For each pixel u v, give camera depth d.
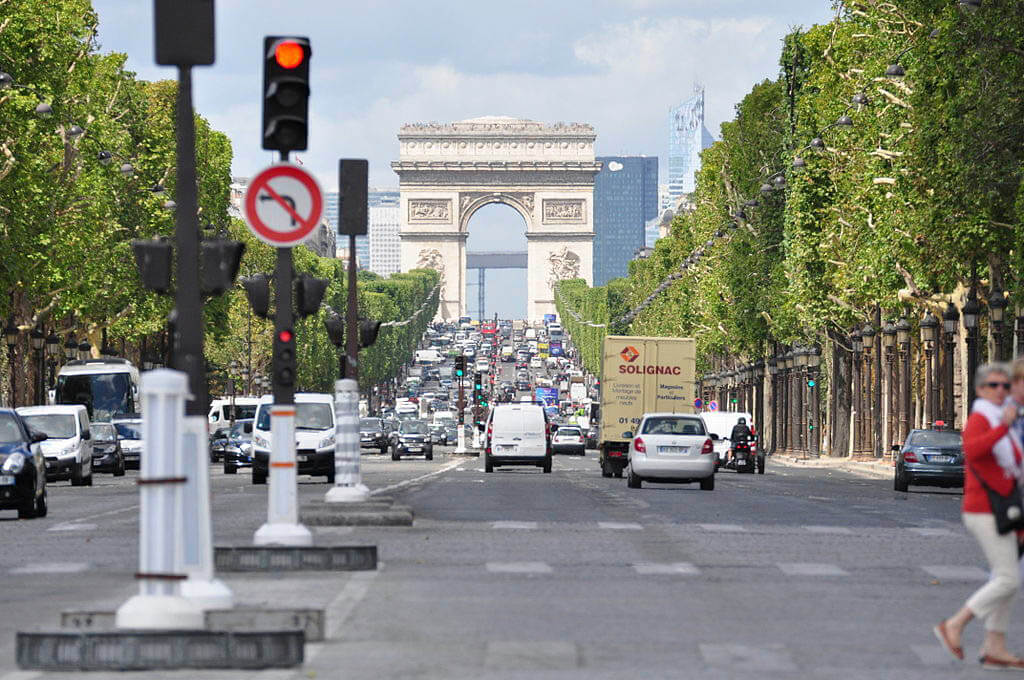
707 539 70.31
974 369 150.38
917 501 114.69
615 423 170.38
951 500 118.75
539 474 177.25
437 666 33.97
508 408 180.00
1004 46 126.31
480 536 70.19
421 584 49.88
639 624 41.19
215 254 42.38
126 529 77.44
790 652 36.53
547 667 33.94
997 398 35.44
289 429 54.91
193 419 37.53
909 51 141.88
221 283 42.38
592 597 47.22
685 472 127.06
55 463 138.50
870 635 39.78
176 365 37.97
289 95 51.72
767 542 69.12
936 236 142.38
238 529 74.38
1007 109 125.81
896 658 36.06
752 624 41.50
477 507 94.62
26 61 165.62
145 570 34.16
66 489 134.38
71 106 189.75
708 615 43.28
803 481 166.75
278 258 55.12
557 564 57.44
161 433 34.00
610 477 170.00
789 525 80.75
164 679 32.38
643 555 61.72
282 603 43.88
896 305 181.75
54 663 33.44
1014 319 183.00
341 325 92.38
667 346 171.38
